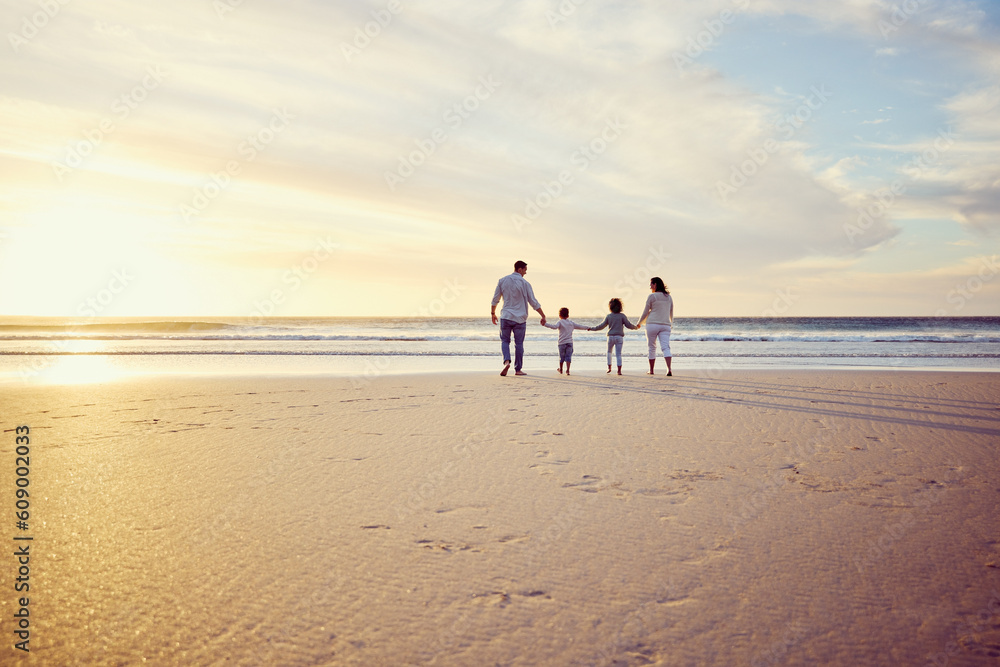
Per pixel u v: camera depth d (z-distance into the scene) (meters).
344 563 2.35
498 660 1.69
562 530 2.71
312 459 4.03
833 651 1.73
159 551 2.46
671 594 2.09
